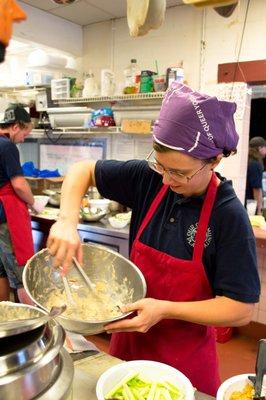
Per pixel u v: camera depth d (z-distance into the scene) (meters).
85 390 0.85
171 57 3.02
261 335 2.83
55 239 1.04
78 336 1.09
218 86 2.80
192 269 1.04
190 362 1.10
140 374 0.89
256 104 4.46
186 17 2.89
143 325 0.89
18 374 0.60
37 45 3.23
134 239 1.22
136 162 1.22
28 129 2.71
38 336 0.68
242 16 2.64
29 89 3.75
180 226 1.07
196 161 0.86
